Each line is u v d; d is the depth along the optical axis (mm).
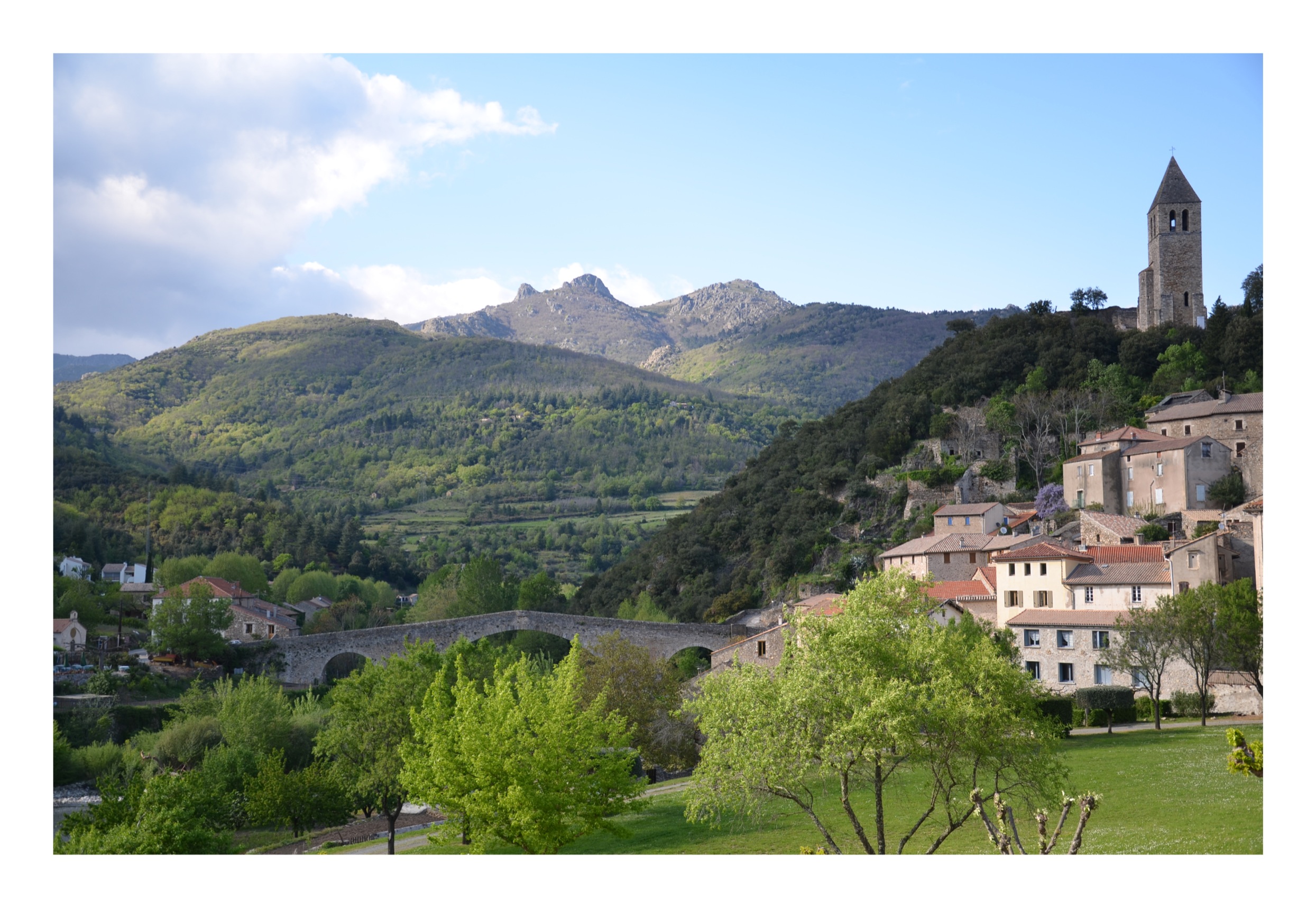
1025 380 135125
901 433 133000
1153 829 29266
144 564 137250
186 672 87562
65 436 196750
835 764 26344
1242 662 50812
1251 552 67250
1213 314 125625
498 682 36469
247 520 169625
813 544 122625
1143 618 53062
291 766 65375
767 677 27781
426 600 117812
